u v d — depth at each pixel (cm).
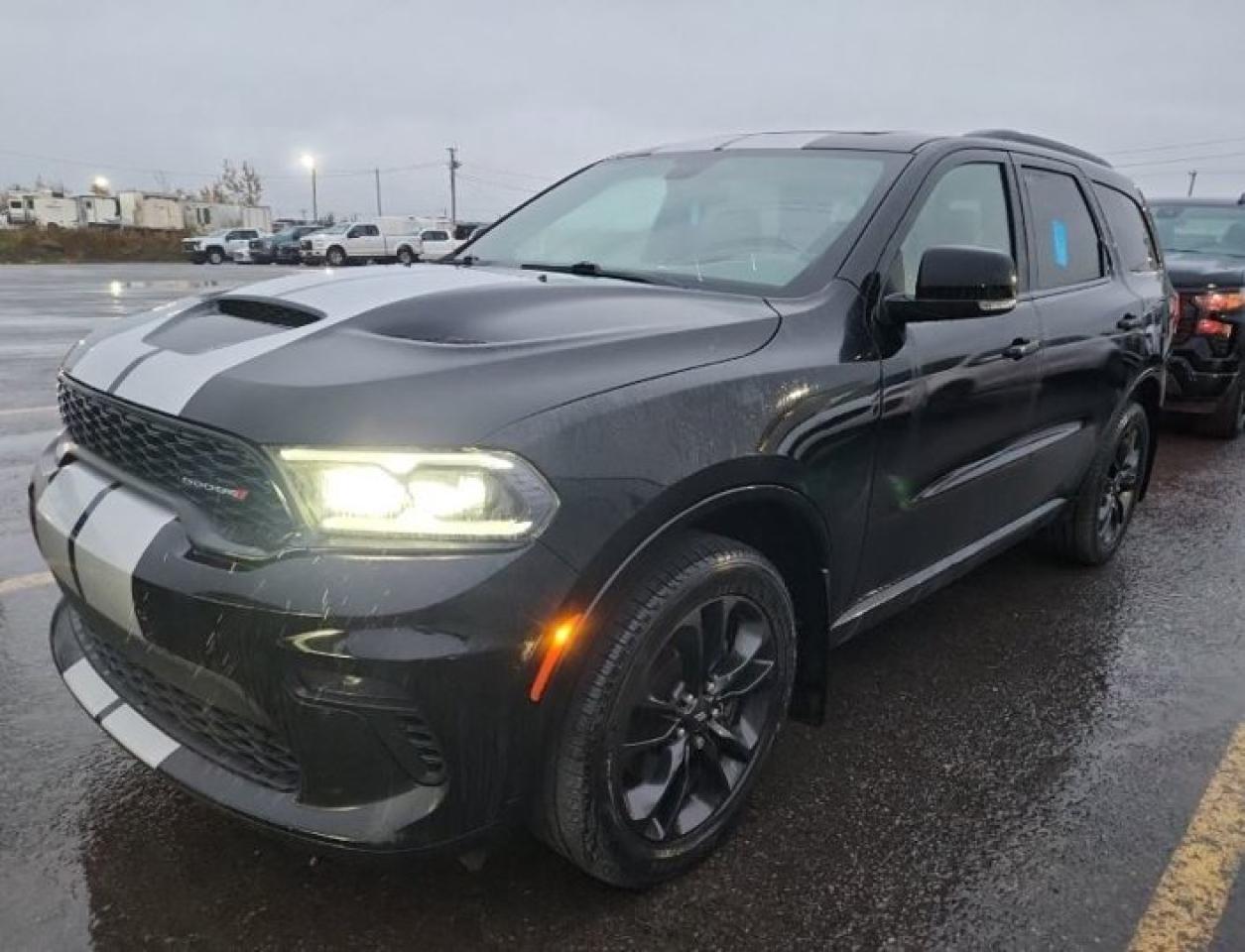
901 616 407
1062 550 459
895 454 282
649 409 213
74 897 230
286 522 190
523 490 190
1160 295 479
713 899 236
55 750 289
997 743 310
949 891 242
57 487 238
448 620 183
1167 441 771
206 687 201
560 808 212
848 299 276
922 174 314
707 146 373
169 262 4775
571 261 330
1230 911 238
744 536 253
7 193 8375
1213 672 364
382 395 193
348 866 243
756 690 253
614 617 209
